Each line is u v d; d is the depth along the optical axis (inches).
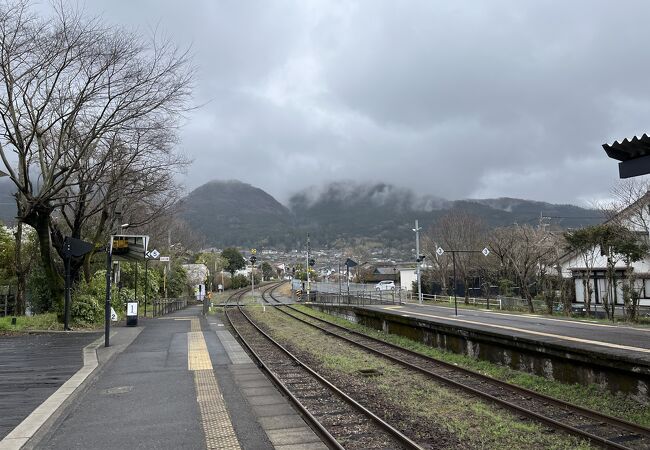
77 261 928.3
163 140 886.4
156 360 516.7
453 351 658.2
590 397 397.7
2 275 1371.8
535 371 494.9
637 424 307.7
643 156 298.7
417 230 1768.0
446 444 284.4
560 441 285.9
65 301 796.6
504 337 537.0
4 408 323.6
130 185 919.7
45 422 293.0
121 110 814.5
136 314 885.8
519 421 328.8
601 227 1155.9
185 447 259.4
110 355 537.0
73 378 414.6
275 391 392.8
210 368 474.6
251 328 966.4
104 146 883.4
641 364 370.0
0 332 735.7
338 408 360.2
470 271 2094.0
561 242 1488.7
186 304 2021.4
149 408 332.2
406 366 534.3
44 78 744.3
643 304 1368.1
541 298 1663.4
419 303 1684.3
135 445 261.7
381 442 284.2
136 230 1434.5
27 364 481.1
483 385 448.5
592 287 1502.2
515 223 2041.1
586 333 645.3
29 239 1291.8
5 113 741.3
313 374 478.9
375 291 1948.8
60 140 767.1
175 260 2169.0
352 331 895.7
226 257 4045.3
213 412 323.3
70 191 951.0
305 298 2166.6
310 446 263.4
